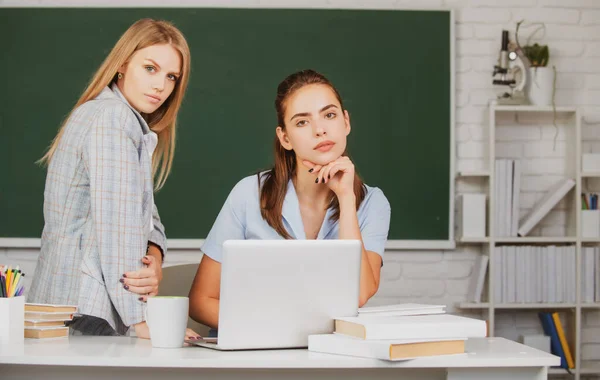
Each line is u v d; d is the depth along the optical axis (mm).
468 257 3971
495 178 3814
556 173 4012
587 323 3975
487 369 1478
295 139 2102
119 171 1804
